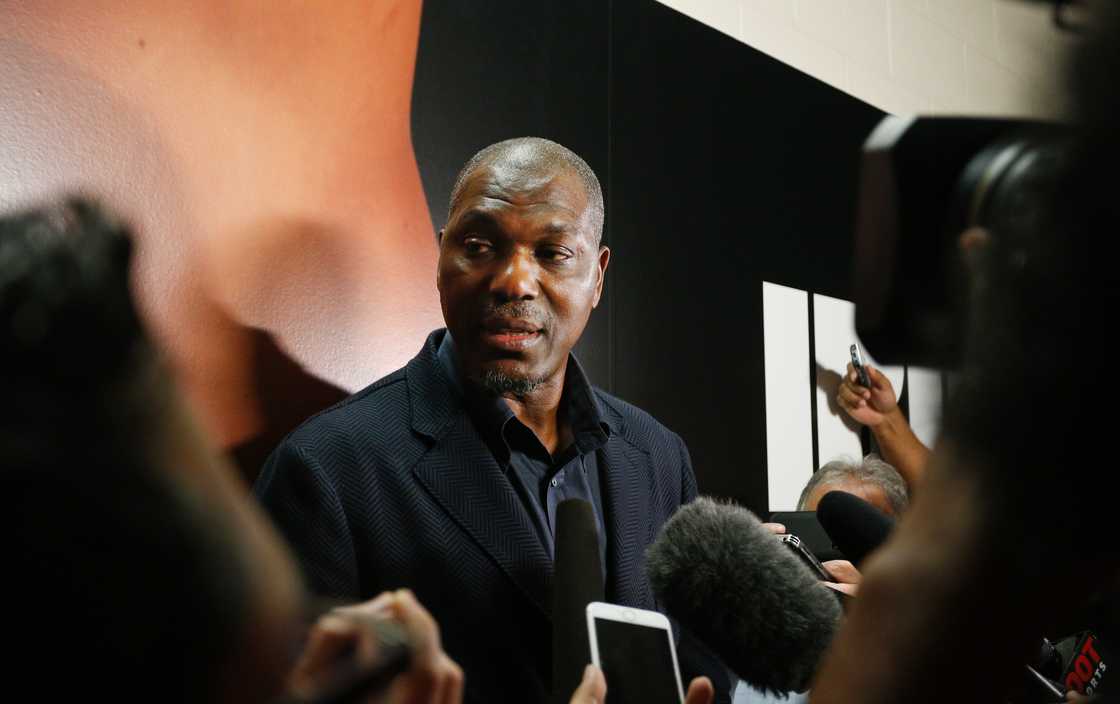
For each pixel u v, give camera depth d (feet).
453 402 4.29
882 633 1.12
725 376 6.77
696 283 6.66
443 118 5.27
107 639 0.73
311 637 1.09
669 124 6.66
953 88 9.85
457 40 5.39
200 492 0.79
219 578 0.77
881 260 1.15
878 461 6.13
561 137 5.92
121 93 3.95
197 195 4.18
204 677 0.77
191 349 4.09
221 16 4.33
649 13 6.64
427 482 4.00
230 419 4.21
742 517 3.12
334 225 4.71
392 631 1.14
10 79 3.63
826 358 7.72
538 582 3.95
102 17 3.92
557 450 4.61
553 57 5.94
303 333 4.54
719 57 7.16
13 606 0.72
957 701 1.09
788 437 7.22
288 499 3.80
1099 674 3.27
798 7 8.08
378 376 4.84
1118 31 0.90
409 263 5.04
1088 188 0.90
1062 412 0.92
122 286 0.79
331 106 4.75
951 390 1.05
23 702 0.73
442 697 1.31
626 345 6.09
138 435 0.76
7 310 0.73
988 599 1.03
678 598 2.95
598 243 4.57
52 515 0.72
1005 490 0.99
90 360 0.74
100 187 3.85
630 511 4.54
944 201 1.11
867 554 3.29
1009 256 0.96
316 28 4.72
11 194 3.59
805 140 7.89
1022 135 1.02
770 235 7.37
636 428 4.98
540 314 4.20
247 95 4.41
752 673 2.85
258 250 4.39
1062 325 0.91
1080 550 0.98
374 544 3.85
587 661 2.76
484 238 4.25
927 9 9.67
